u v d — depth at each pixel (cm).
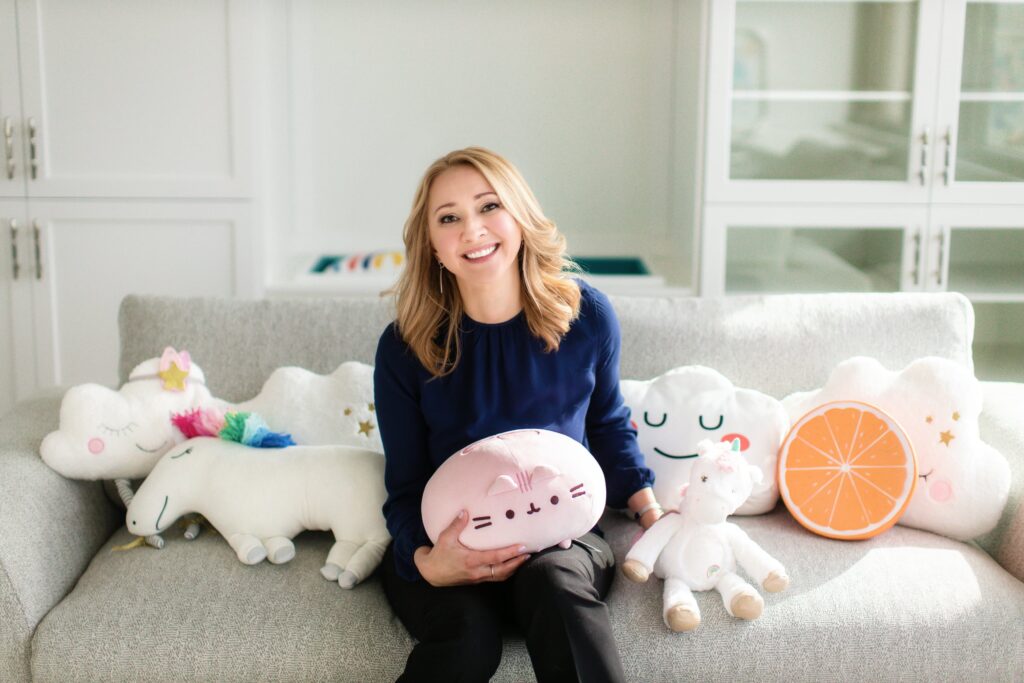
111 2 309
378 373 186
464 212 172
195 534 195
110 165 318
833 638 169
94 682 168
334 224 366
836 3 302
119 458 197
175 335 219
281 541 187
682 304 222
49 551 182
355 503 188
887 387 201
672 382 207
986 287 317
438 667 152
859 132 310
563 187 364
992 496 188
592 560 170
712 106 306
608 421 193
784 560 183
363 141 360
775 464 201
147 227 321
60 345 327
